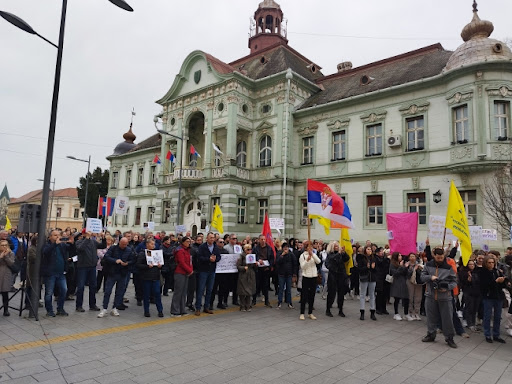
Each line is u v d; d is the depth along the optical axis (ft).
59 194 260.62
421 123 65.67
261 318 32.45
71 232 45.83
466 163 56.75
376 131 71.26
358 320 33.09
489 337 26.73
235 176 81.66
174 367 19.47
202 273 33.42
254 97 88.12
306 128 81.20
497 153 55.26
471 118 57.47
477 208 56.70
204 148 93.04
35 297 29.14
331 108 77.20
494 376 19.56
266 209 82.94
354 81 82.99
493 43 58.13
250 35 120.57
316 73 99.25
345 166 74.08
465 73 58.34
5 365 19.15
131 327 27.55
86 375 18.02
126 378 17.80
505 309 38.04
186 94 93.50
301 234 79.36
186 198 90.17
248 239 43.68
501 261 47.80
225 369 19.39
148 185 118.73
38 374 17.99
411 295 33.24
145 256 31.68
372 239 68.33
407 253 35.60
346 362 21.15
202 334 26.27
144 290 31.42
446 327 25.43
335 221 35.83
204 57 90.58
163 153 99.40
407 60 78.95
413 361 21.75
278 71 86.22
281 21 119.85
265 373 19.01
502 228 49.70
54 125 31.30
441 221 39.68
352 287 45.60
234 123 82.74
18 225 30.32
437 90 63.52
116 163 134.21
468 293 30.76
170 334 26.00
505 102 57.11
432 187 62.44
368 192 70.33
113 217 130.00
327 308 34.53
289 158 80.89
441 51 75.10
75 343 23.18
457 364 21.43
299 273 42.22
